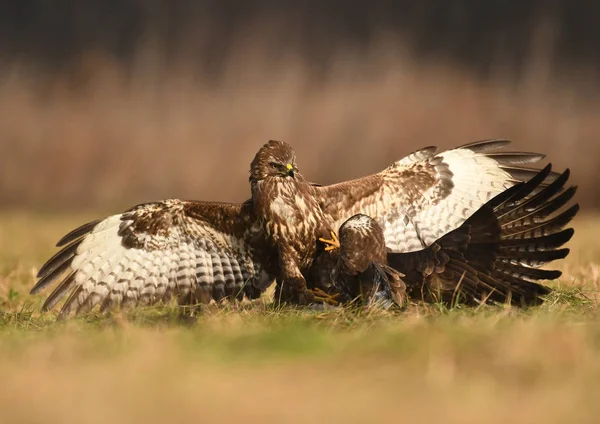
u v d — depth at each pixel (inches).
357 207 532.1
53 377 312.0
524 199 460.8
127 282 533.3
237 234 530.9
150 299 534.9
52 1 1680.6
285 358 326.0
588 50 1552.7
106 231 532.4
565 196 439.5
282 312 451.5
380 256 456.4
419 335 331.6
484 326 354.6
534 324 349.1
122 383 299.6
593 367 300.7
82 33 1660.9
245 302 538.9
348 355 322.7
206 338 353.4
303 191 517.3
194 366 318.0
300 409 270.5
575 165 1299.2
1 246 837.8
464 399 276.2
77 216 1220.5
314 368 313.4
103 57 1615.4
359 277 454.3
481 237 443.2
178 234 534.0
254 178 518.6
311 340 337.7
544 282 519.2
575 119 1382.9
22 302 563.5
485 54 1558.8
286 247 514.0
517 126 1374.3
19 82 1560.0
